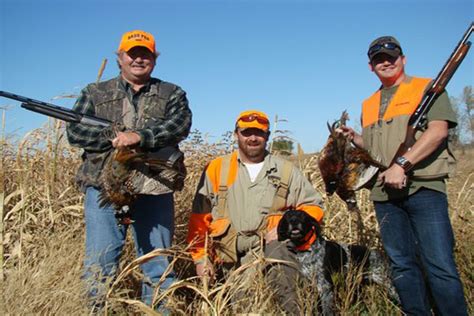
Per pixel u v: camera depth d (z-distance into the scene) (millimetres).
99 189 4184
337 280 4738
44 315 3582
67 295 3654
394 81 4473
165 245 4371
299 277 4582
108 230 4203
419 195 4188
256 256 4391
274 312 4168
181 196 5902
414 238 4383
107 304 3840
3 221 4805
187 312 4441
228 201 4844
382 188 4387
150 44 4180
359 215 5719
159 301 4094
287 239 4645
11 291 3625
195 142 6258
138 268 4812
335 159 4523
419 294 4328
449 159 4211
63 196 5371
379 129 4430
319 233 4883
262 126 4762
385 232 4406
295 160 6652
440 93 4121
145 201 4305
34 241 4836
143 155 3953
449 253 4137
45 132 5508
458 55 4027
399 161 4047
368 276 5109
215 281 4750
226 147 6340
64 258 4078
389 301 4863
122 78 4305
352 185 4512
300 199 4992
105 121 4078
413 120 4172
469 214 6059
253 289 4191
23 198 4980
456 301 4109
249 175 4898
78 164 5586
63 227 5074
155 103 4250
